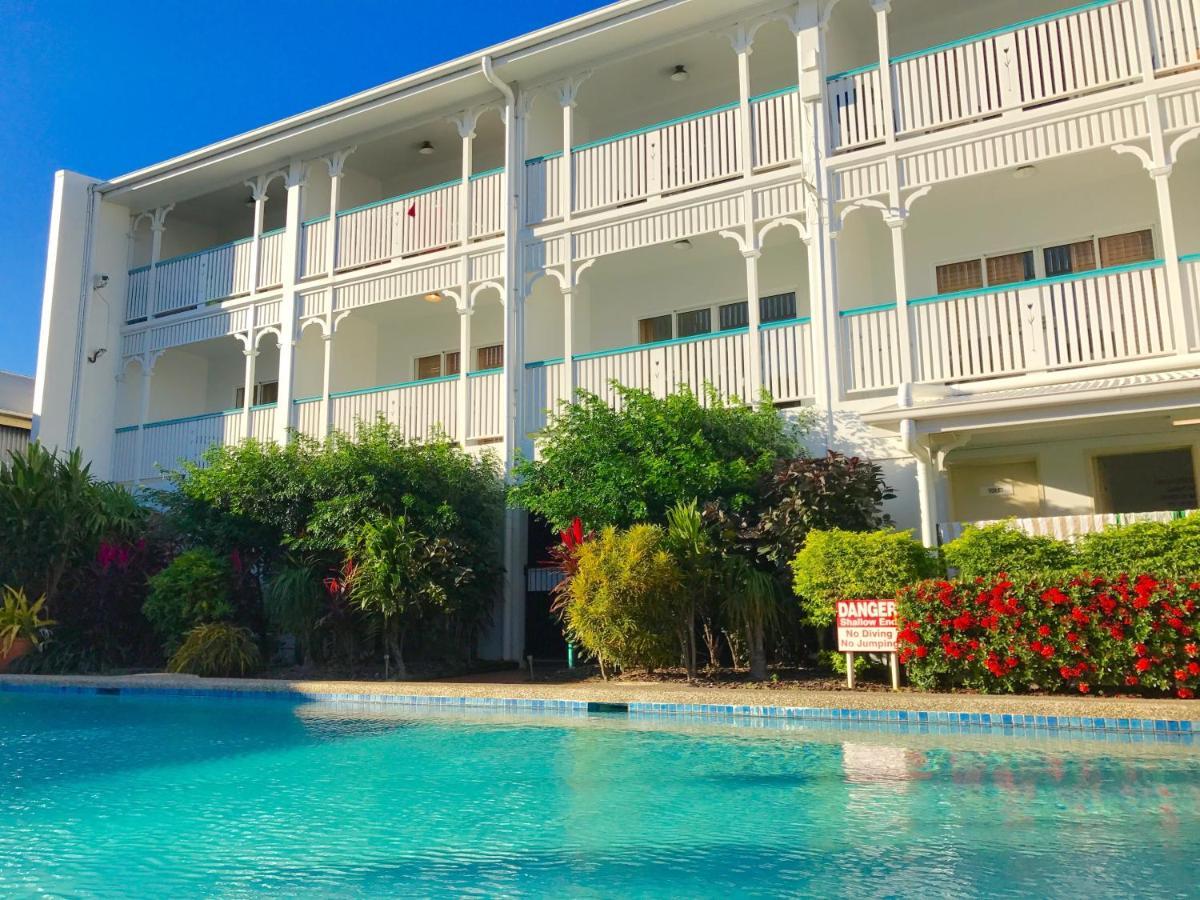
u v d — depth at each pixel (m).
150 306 19.42
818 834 4.58
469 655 13.85
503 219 15.29
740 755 6.69
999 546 9.45
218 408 21.03
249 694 10.66
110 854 4.44
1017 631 8.52
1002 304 11.33
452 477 13.48
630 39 14.34
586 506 11.62
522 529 14.43
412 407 15.77
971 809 5.00
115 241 19.88
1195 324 10.31
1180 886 3.70
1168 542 8.96
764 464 11.34
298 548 13.49
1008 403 10.02
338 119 16.64
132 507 15.95
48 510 14.62
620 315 16.17
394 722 8.61
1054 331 10.98
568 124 15.05
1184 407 9.51
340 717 9.01
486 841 4.57
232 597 13.50
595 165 14.74
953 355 11.55
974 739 7.20
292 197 17.77
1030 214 13.01
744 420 11.82
